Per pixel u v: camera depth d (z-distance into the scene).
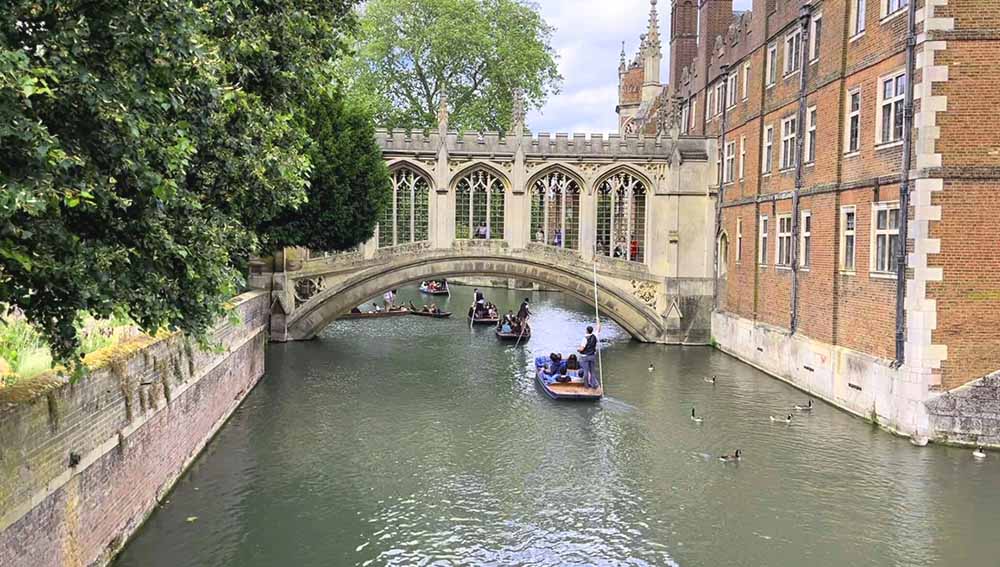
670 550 11.92
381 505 13.59
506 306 48.25
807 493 14.16
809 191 21.97
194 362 15.27
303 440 17.33
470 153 30.11
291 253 29.73
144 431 12.12
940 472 15.02
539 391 22.75
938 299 16.38
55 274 6.64
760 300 26.14
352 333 34.34
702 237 31.03
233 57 10.70
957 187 16.20
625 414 20.00
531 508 13.56
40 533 8.40
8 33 6.23
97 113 6.52
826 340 21.00
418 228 31.34
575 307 47.88
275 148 12.04
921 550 11.84
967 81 16.11
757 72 26.55
